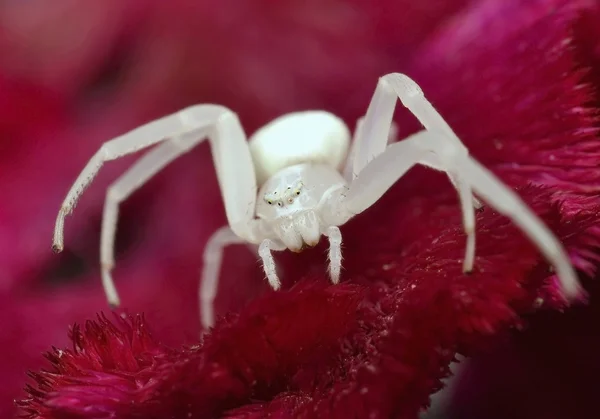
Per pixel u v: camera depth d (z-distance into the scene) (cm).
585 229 5
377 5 6
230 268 6
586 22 5
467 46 6
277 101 6
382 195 6
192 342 5
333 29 6
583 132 5
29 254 6
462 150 5
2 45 7
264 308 5
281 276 6
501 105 5
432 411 6
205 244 6
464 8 6
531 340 6
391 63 6
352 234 6
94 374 5
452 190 5
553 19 5
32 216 6
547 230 5
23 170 6
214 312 6
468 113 5
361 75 6
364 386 5
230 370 5
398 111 6
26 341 6
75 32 7
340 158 6
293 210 6
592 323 6
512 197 5
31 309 6
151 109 6
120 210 6
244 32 6
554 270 5
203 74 6
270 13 6
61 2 7
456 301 5
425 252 5
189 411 5
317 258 6
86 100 7
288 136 6
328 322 5
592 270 5
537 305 5
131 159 6
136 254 6
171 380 5
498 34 6
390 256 5
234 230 6
